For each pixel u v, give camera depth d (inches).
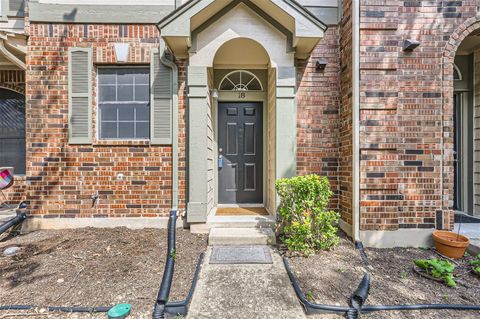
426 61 154.6
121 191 178.4
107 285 111.6
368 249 150.7
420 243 153.9
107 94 183.2
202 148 167.6
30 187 175.2
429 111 154.6
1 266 125.7
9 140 202.8
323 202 143.9
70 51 175.5
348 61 167.5
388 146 154.6
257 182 213.2
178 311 97.3
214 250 143.5
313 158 185.3
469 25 154.6
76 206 177.0
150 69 178.7
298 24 154.3
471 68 203.6
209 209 185.2
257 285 112.8
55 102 175.8
